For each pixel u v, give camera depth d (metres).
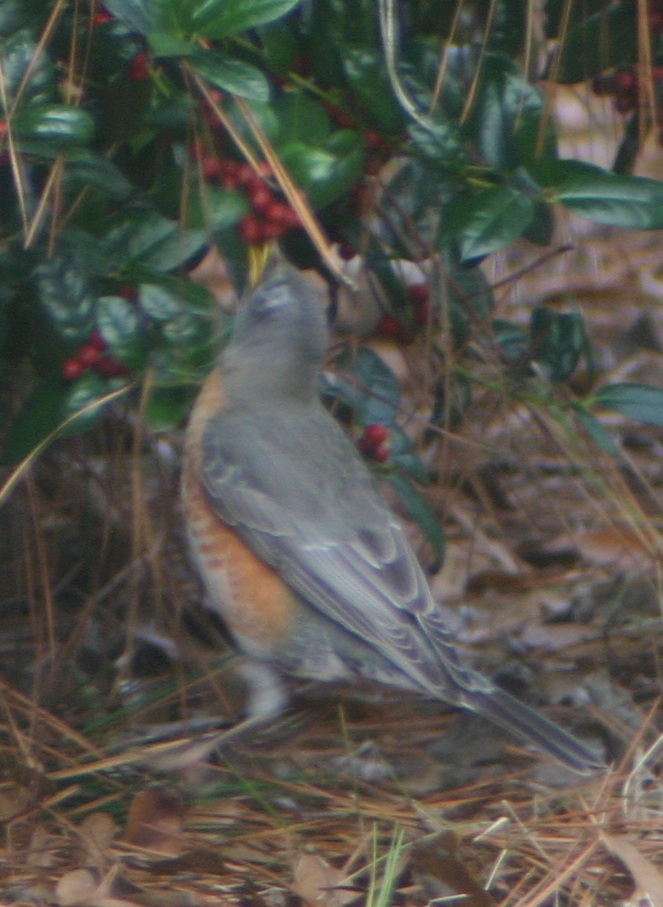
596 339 13.53
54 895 6.45
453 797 7.79
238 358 8.09
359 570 7.56
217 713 8.84
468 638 10.00
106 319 7.22
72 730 8.16
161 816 7.00
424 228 8.37
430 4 8.03
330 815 7.49
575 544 10.95
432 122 7.43
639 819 7.16
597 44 8.02
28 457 7.41
